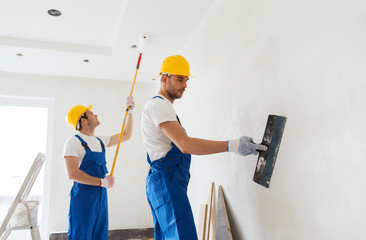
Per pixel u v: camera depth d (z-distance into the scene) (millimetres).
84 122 2619
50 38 3570
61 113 4539
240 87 2086
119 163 4711
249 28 1974
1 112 4434
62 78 4641
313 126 1340
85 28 3336
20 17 3080
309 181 1360
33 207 2221
